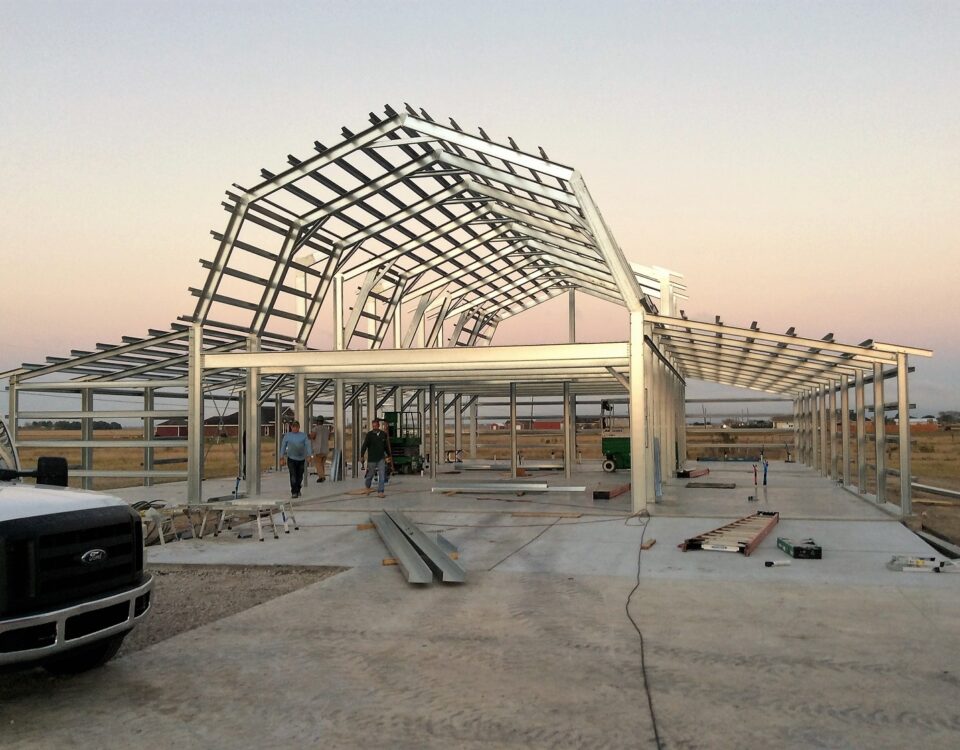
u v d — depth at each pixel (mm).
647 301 17094
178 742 4457
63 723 4758
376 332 23969
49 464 6309
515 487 18312
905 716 4746
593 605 7652
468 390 31391
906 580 8703
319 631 6797
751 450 39594
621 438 26984
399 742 4438
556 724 4672
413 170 16938
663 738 4449
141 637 6652
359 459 26938
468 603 7801
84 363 17906
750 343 16688
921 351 13648
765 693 5160
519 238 20656
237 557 10547
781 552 10531
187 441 16719
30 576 4762
